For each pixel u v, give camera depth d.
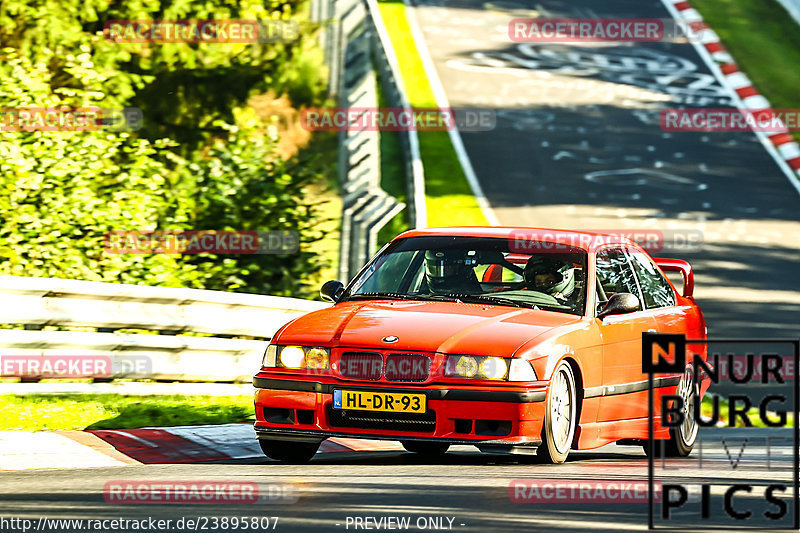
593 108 137.62
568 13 174.00
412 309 29.64
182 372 39.38
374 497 22.45
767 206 111.50
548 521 20.17
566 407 28.92
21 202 47.28
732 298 82.81
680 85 147.50
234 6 63.88
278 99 70.00
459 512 20.92
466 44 158.12
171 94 65.38
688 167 121.00
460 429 27.25
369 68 72.50
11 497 22.31
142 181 52.00
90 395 36.72
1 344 34.91
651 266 35.75
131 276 48.47
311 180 58.28
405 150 114.56
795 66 154.62
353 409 27.55
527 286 31.31
